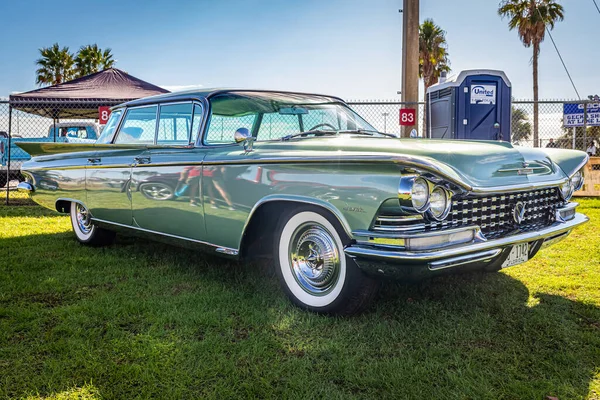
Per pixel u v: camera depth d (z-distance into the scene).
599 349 2.68
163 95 4.29
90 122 13.42
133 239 5.62
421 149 2.90
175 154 3.88
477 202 2.88
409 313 3.17
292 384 2.32
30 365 2.54
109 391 2.28
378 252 2.60
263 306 3.32
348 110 4.34
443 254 2.56
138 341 2.78
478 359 2.58
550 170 3.41
